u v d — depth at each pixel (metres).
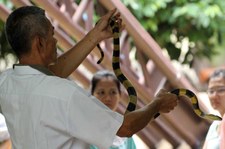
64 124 5.49
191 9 14.48
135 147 8.18
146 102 12.32
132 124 5.61
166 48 15.76
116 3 11.00
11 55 15.62
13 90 5.79
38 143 5.55
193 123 12.75
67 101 5.49
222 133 8.12
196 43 16.06
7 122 5.86
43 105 5.54
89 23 11.41
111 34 6.67
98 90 9.08
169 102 5.91
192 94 6.46
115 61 6.69
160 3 14.34
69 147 5.58
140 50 11.94
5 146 7.98
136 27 11.32
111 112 5.58
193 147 13.01
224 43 18.16
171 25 15.15
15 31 5.72
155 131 13.30
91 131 5.50
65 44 11.48
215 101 9.54
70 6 11.38
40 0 10.56
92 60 11.93
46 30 5.76
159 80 12.36
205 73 23.52
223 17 14.91
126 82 6.54
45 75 5.69
